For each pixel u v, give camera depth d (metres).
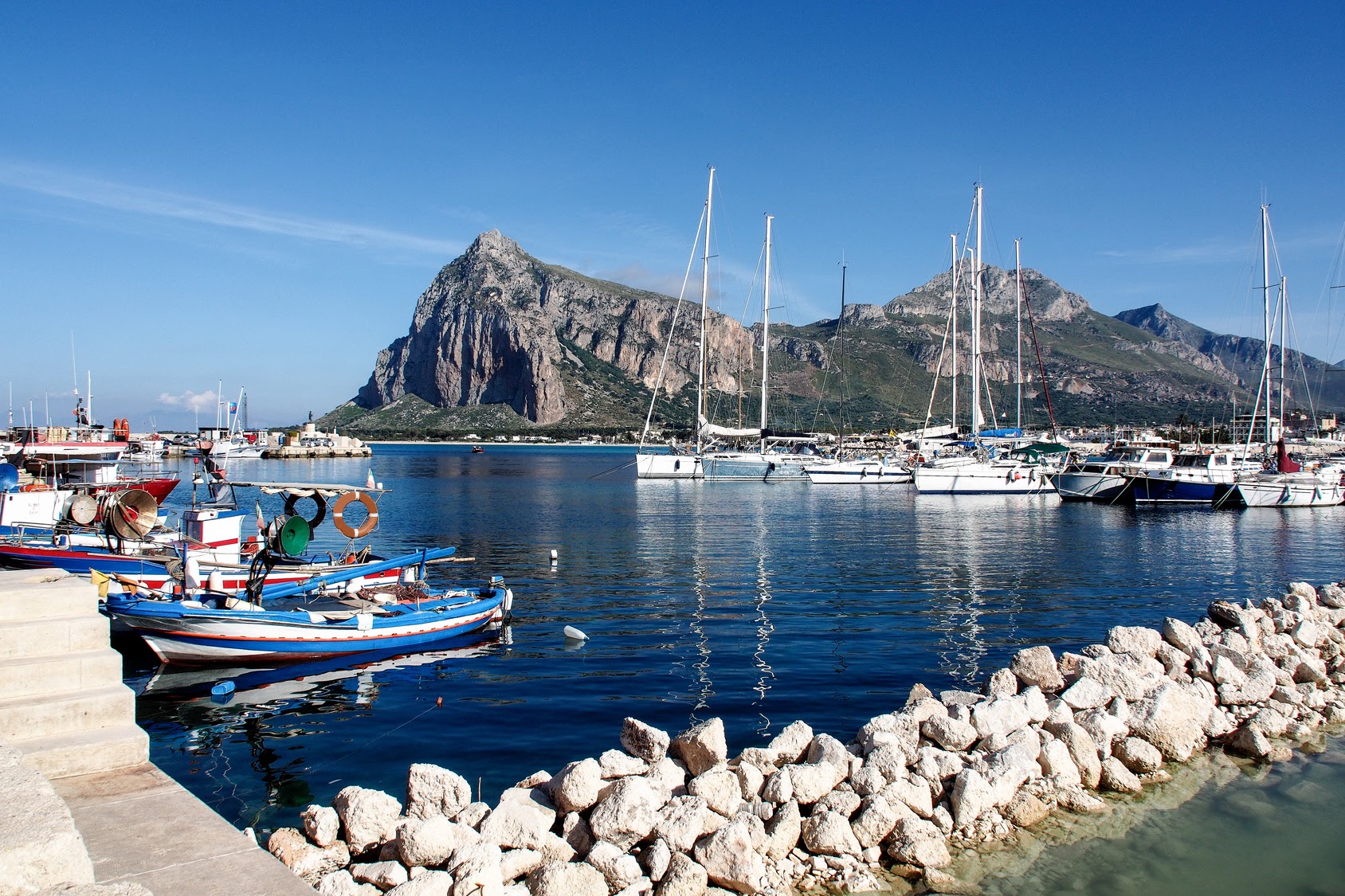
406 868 8.10
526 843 8.50
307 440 171.25
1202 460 71.81
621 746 12.73
